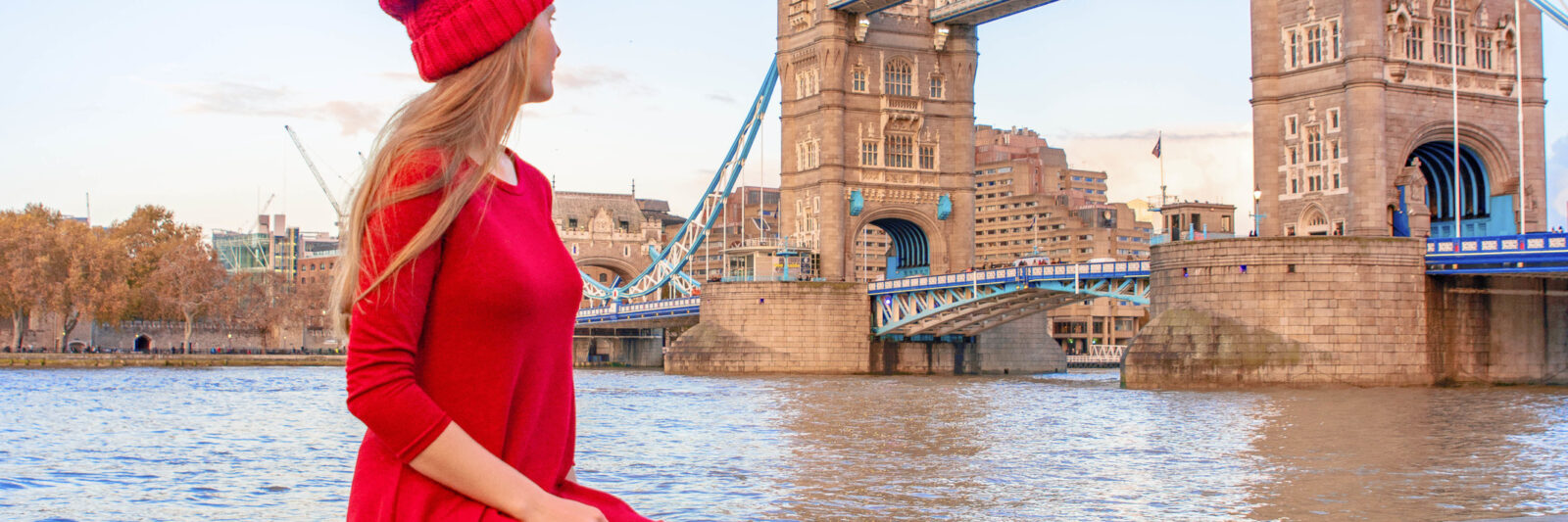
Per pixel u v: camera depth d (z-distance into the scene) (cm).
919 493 3238
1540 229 8300
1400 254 7369
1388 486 3309
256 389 8844
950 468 3756
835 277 11494
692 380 9844
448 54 388
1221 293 7538
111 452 4416
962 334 11825
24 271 13088
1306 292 7344
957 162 12006
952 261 11988
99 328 15900
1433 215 8950
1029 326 12331
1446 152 8525
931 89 12006
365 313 366
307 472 3844
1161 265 7906
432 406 369
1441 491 3212
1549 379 7688
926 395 7500
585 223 19100
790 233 11962
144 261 14500
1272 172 8300
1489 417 5228
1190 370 7462
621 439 4678
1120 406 6169
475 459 372
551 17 421
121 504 3188
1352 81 7819
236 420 5891
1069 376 10850
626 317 14000
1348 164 7881
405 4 396
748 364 11319
